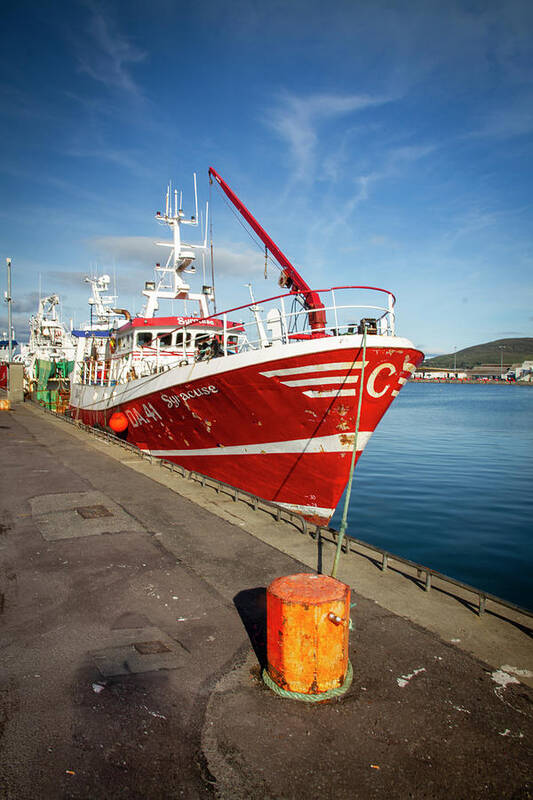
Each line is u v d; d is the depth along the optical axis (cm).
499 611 462
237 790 262
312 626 327
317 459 844
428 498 1474
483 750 294
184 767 276
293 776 272
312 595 336
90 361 1986
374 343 726
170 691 339
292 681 334
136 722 309
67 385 3000
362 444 814
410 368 787
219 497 835
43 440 1423
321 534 663
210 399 955
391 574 540
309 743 296
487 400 7569
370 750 292
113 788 261
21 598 472
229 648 393
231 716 317
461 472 1903
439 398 8238
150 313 1528
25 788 258
